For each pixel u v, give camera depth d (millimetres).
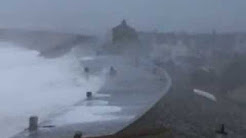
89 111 33375
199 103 47062
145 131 27625
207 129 34844
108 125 28172
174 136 30375
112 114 32031
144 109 33750
